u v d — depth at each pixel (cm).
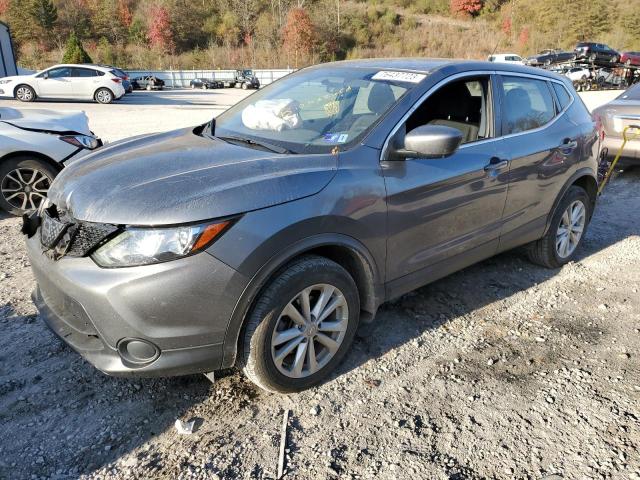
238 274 244
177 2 7500
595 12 6325
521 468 243
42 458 242
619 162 770
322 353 294
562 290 420
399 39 7544
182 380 298
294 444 254
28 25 6744
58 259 255
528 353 332
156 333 238
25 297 387
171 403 280
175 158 290
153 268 232
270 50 7169
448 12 8144
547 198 416
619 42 6222
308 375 286
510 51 6581
